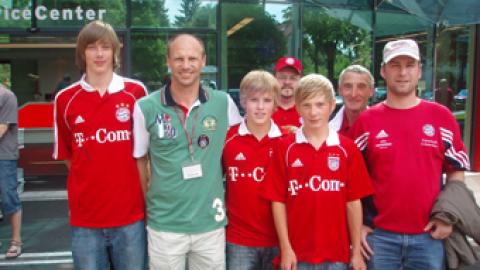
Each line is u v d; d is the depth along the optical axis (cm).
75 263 289
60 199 732
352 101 338
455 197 265
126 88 292
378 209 277
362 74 336
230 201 296
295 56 871
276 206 277
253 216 289
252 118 283
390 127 275
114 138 282
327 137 275
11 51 1123
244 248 289
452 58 940
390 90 278
